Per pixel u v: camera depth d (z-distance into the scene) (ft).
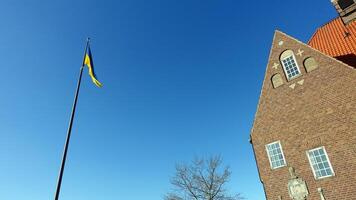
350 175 52.39
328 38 78.89
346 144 54.54
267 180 64.34
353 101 55.93
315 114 61.00
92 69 62.85
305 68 66.49
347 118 55.83
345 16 78.95
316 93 62.34
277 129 66.69
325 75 62.08
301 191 57.98
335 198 53.21
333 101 59.00
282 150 64.03
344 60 65.05
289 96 67.05
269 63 73.82
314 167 57.93
